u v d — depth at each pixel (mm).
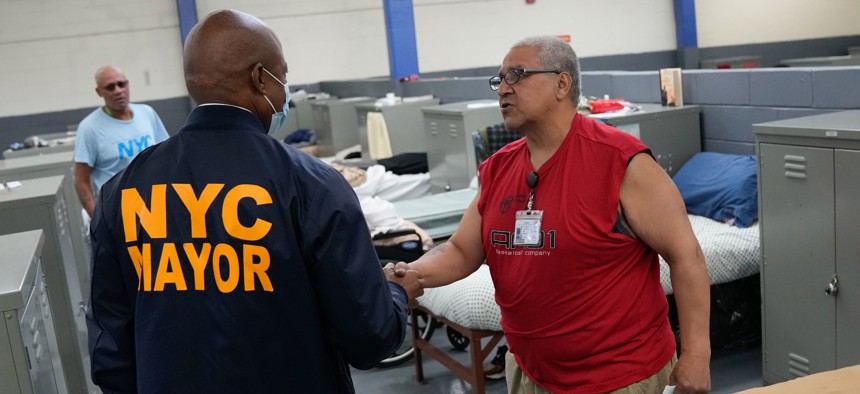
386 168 6477
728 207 4078
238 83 1579
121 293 1644
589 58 13109
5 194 3672
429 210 4602
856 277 3000
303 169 1552
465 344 4453
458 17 12547
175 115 11719
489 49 12750
